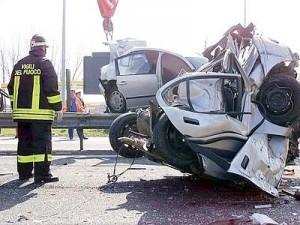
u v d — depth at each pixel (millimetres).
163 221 5262
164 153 6480
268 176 6434
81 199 6340
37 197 6449
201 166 6484
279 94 6797
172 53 13781
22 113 7430
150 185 7309
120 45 16125
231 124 6383
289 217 5434
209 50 8227
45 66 7469
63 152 11969
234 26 7637
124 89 14359
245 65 7078
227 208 5859
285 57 7074
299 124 7391
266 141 6688
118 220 5301
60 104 7527
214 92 6570
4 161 10039
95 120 12531
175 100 6586
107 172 8492
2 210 5762
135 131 9695
